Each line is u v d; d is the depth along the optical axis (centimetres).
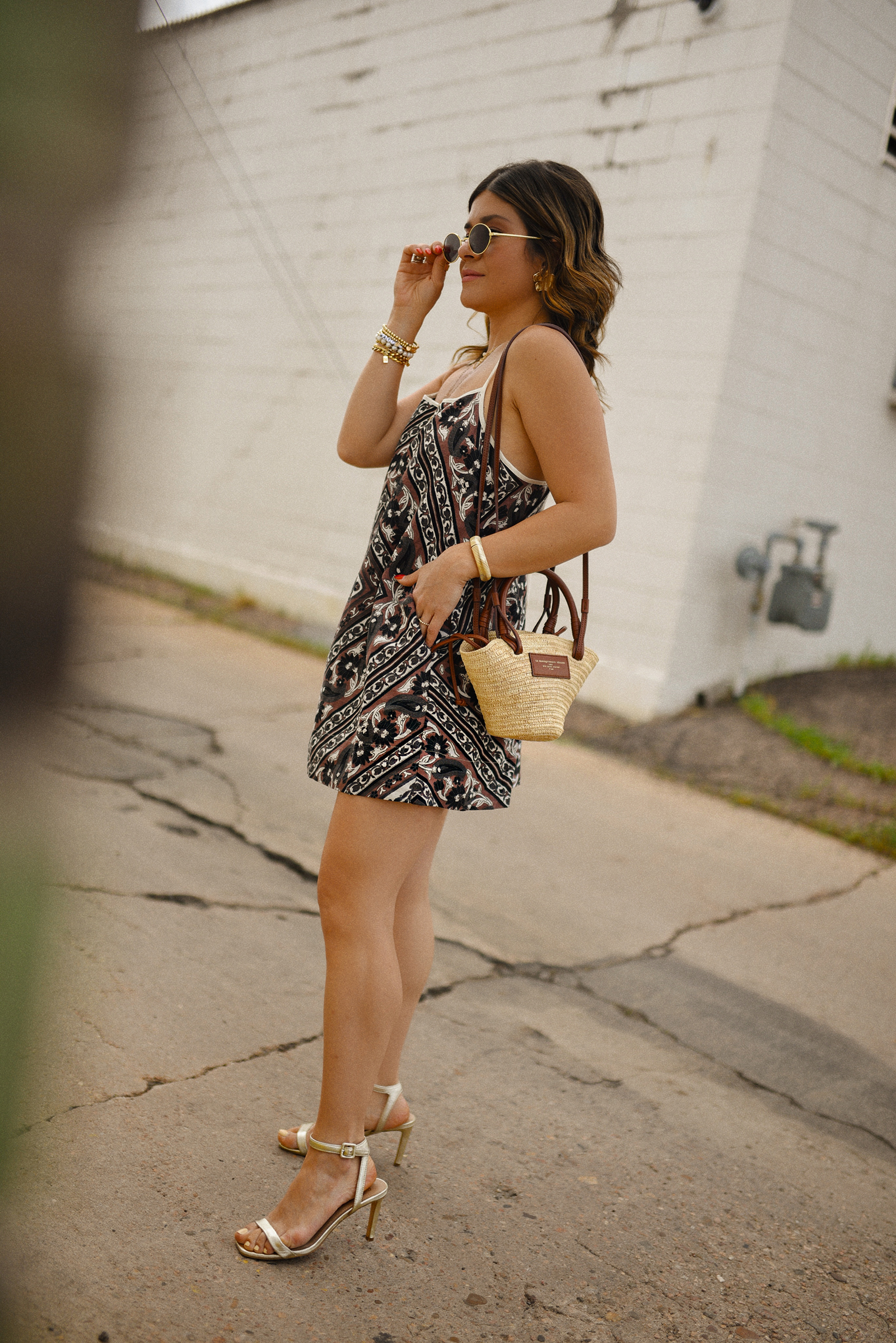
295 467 754
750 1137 232
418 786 164
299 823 375
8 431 33
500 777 177
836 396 605
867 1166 229
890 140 587
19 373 33
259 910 297
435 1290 168
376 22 692
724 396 539
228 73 789
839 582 654
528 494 173
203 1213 174
